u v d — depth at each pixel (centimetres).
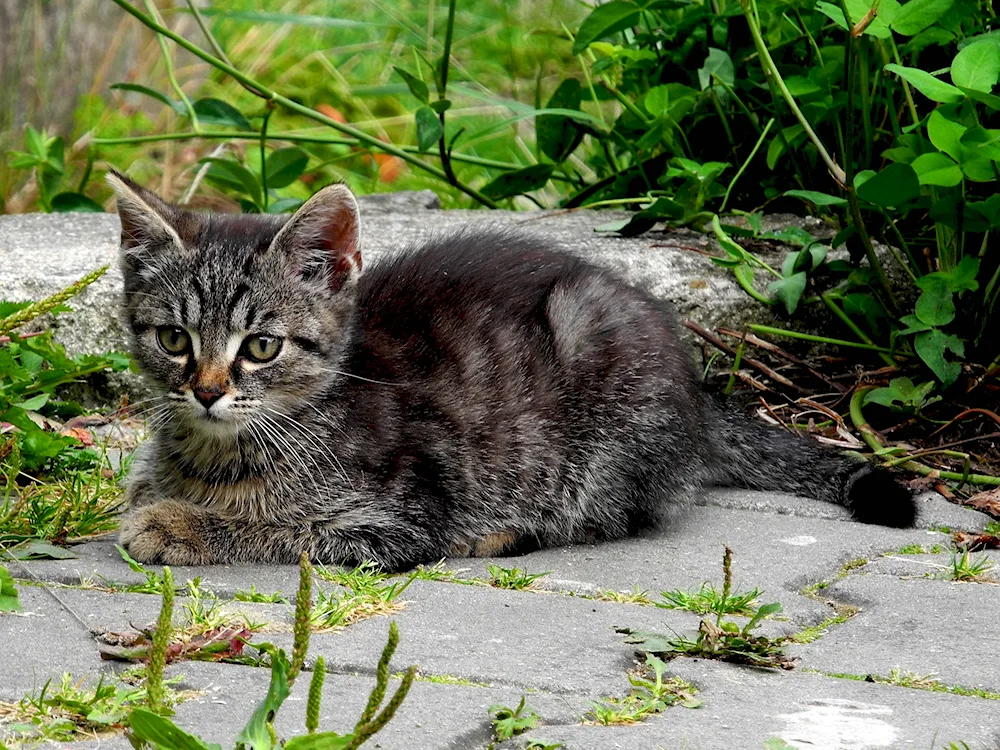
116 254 588
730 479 499
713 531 442
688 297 573
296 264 420
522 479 454
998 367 521
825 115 578
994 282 525
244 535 411
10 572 363
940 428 511
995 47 470
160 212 420
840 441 517
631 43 720
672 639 317
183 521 406
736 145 665
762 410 545
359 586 358
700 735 259
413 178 955
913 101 567
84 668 284
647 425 463
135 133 912
